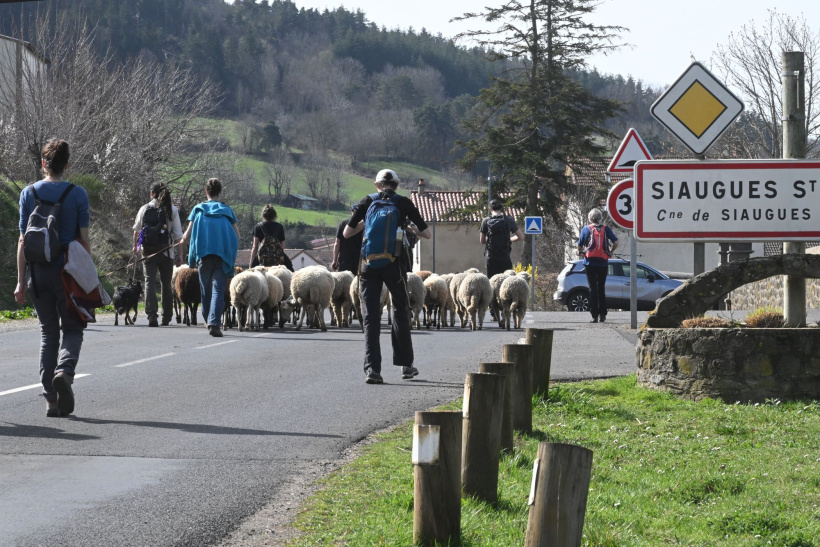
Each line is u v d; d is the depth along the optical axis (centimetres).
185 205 5375
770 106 4322
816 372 1006
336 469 727
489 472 626
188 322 2144
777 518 598
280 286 2012
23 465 732
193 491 659
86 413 955
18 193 3888
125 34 12469
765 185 1078
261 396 1067
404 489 653
